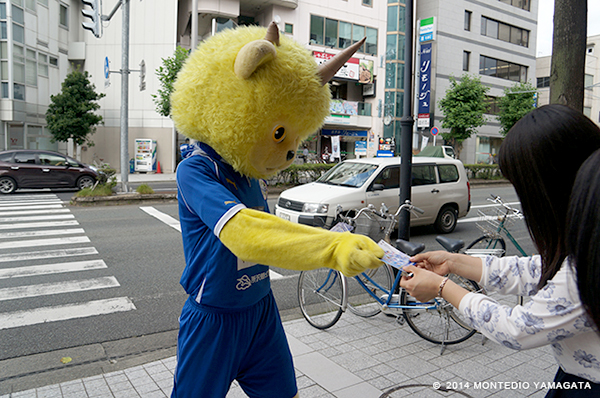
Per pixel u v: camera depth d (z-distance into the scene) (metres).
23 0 22.55
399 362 3.42
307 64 1.67
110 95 25.73
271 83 1.57
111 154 25.97
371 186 8.06
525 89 27.72
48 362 3.54
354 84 31.53
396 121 31.20
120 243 7.77
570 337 1.26
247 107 1.56
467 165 21.72
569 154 1.27
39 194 14.75
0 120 22.19
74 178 15.30
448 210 9.22
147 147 25.09
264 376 2.01
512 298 4.80
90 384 3.05
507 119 28.27
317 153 32.25
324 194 7.77
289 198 8.05
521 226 9.95
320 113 1.76
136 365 3.50
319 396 2.89
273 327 1.99
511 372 3.26
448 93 27.52
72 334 4.07
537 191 1.32
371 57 30.58
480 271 1.82
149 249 7.35
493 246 5.15
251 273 1.79
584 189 1.08
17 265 6.33
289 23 27.59
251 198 1.90
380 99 31.09
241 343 1.83
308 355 3.51
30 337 3.99
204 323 1.78
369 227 4.15
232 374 1.86
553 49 3.86
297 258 1.38
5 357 3.61
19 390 3.10
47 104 24.61
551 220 1.32
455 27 32.44
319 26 28.58
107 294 5.14
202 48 1.72
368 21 30.23
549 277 1.32
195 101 1.65
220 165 1.78
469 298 1.44
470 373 3.24
